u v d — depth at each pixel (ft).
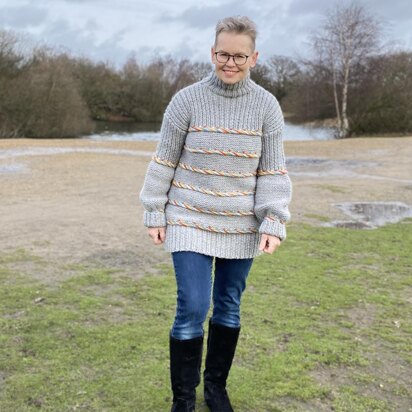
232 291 8.73
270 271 17.69
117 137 120.37
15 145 72.64
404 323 13.48
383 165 59.36
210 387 9.09
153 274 17.25
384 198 35.73
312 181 44.62
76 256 19.27
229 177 8.17
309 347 11.62
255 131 8.15
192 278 8.04
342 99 127.65
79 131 123.34
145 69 187.62
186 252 8.08
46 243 21.07
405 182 44.50
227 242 8.27
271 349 11.46
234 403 9.25
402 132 122.52
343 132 125.49
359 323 13.38
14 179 41.45
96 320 12.94
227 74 7.88
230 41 7.77
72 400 9.21
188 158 8.23
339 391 9.83
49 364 10.51
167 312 13.62
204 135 8.03
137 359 10.78
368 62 124.67
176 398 8.56
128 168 50.42
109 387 9.64
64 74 121.49
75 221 25.68
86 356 10.87
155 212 8.34
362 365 10.93
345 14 123.95
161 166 8.34
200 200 8.16
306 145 84.99
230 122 8.07
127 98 177.37
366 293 15.81
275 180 8.38
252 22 7.93
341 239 23.24
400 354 11.57
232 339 8.91
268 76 187.01
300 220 27.40
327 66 130.41
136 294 15.03
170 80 191.72
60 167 49.85
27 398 9.25
